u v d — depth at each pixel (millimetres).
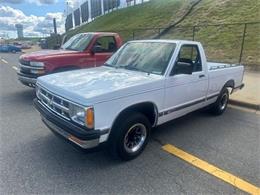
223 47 17359
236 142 4613
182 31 23781
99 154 4031
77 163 3770
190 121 5688
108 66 5027
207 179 3439
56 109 3721
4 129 5051
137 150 3924
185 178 3449
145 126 3957
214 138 4773
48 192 3111
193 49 4914
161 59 4406
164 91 4121
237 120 5824
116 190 3176
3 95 7930
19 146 4301
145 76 4145
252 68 12469
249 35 18109
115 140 3598
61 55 7141
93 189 3186
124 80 3889
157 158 3963
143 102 3807
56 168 3629
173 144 4480
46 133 4859
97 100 3236
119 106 3486
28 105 6789
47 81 4039
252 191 3215
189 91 4703
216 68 5688
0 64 17906
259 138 4809
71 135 3357
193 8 30797
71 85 3684
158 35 24562
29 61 6926
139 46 4992
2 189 3150
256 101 7078
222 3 28219
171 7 37062
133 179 3404
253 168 3738
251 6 24438
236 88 6570
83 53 7551
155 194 3117
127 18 45719
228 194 3146
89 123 3209
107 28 46219
